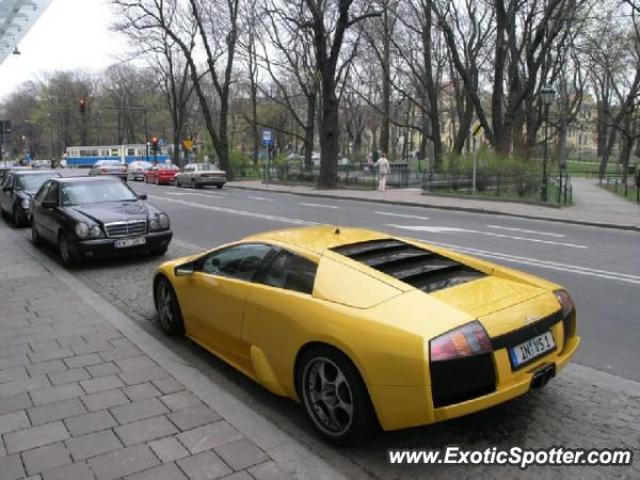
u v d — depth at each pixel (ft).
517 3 94.63
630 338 19.29
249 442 12.03
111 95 284.82
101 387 14.92
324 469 11.07
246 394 14.94
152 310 22.80
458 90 133.08
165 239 33.53
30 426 12.81
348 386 11.56
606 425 13.01
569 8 89.97
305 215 58.23
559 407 13.91
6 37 60.64
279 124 227.40
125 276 29.55
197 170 111.34
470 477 11.11
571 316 13.32
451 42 94.58
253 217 56.29
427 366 10.43
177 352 17.98
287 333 12.89
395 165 104.63
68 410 13.60
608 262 32.99
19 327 20.35
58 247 33.19
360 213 60.64
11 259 35.01
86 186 35.81
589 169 208.85
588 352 18.01
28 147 377.50
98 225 31.22
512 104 94.27
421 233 44.91
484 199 73.72
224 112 135.95
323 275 12.93
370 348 11.03
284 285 13.70
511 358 11.26
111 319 21.25
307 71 130.11
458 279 13.30
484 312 11.44
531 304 12.22
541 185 74.08
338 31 94.27
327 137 99.09
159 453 11.60
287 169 123.54
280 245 14.57
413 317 11.12
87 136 328.90
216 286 15.74
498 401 11.03
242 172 144.46
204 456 11.48
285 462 11.28
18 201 49.65
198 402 13.99
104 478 10.75
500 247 38.42
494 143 94.79
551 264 32.32
